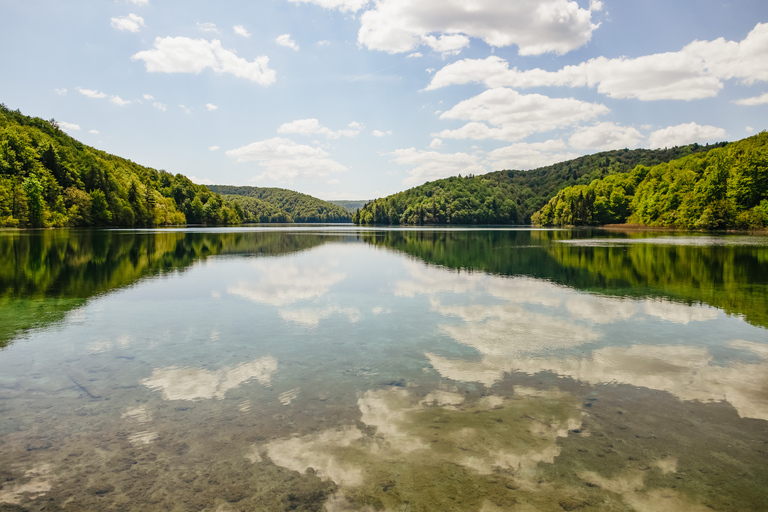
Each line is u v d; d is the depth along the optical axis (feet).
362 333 32.78
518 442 16.83
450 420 18.63
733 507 13.08
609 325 35.17
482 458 15.67
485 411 19.53
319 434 17.40
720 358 26.96
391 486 13.99
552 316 38.45
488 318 37.70
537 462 15.46
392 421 18.49
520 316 38.50
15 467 15.21
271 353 27.91
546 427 18.06
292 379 23.36
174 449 16.35
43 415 19.08
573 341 30.60
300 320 36.99
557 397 21.08
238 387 22.29
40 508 13.00
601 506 13.03
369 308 41.91
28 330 33.50
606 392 21.74
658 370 24.88
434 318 37.68
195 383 22.81
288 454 15.94
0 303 44.19
